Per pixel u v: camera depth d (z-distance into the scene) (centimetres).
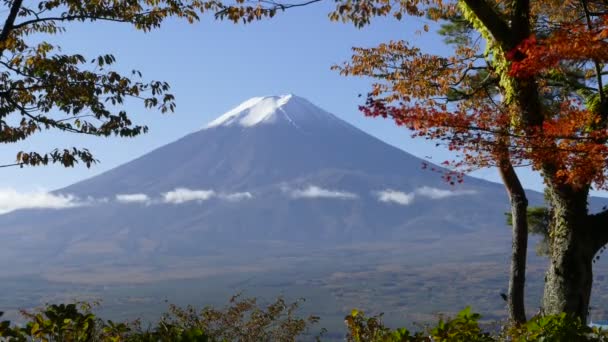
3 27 1133
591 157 796
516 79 921
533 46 737
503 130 812
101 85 1164
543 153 805
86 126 1180
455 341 482
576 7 1112
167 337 492
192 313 883
